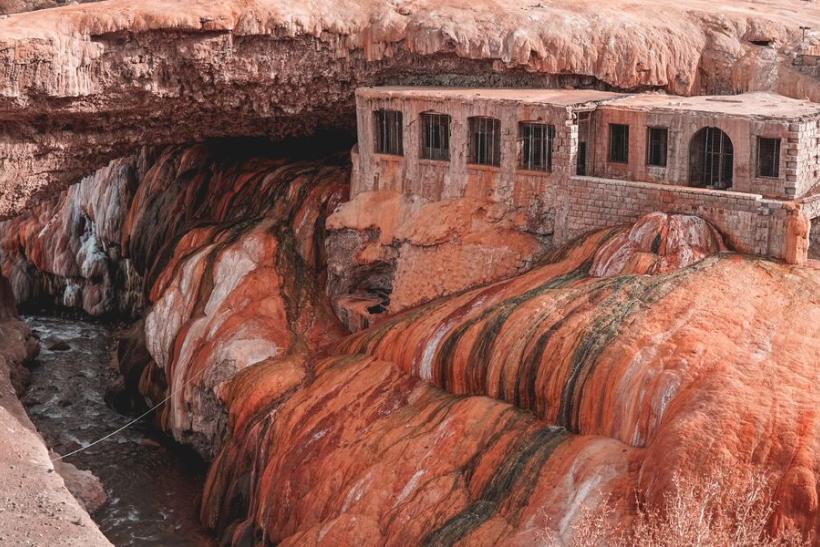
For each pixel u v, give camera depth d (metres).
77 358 61.16
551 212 44.69
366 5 53.00
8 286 61.69
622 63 50.47
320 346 48.19
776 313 35.19
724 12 53.66
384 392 41.41
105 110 48.94
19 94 45.94
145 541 43.41
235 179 58.97
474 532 33.69
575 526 31.27
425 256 46.91
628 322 35.72
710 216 39.56
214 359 48.16
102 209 66.94
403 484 37.12
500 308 39.50
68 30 46.91
